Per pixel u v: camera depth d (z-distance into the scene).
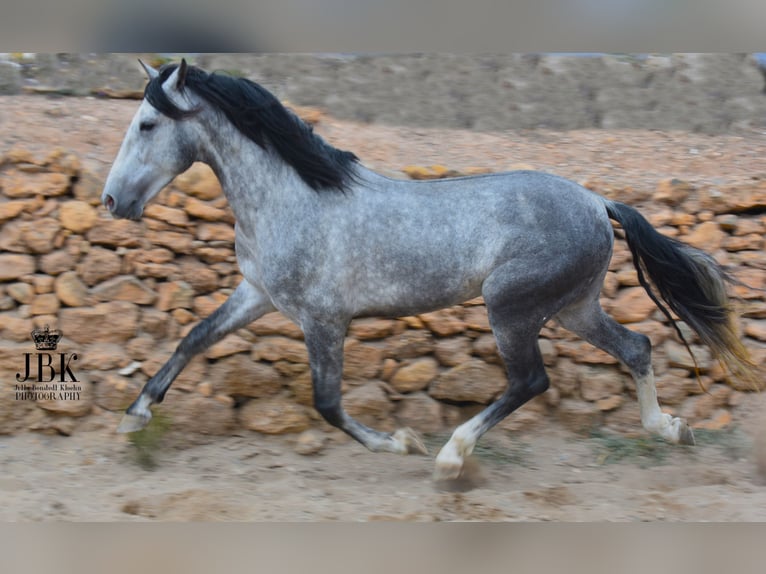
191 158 7.77
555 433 9.42
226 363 9.17
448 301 7.77
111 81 12.40
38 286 9.37
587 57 14.26
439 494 7.77
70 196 9.72
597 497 7.80
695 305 8.05
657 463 8.80
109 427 9.05
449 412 9.48
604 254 7.84
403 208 7.65
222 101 7.62
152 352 9.34
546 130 12.98
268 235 7.70
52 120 10.99
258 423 9.11
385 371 9.41
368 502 7.52
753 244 10.37
